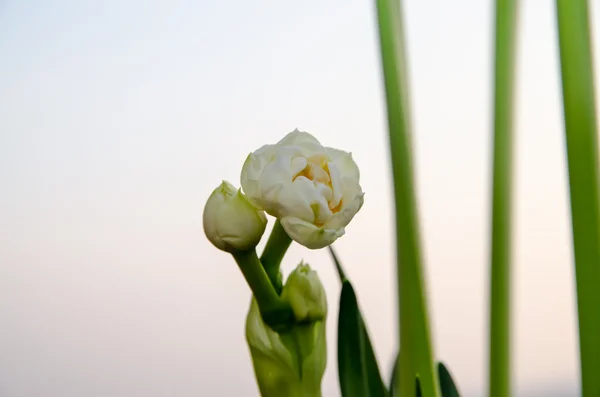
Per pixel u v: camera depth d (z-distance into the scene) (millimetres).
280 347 297
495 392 285
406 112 280
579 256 251
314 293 294
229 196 285
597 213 251
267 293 293
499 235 289
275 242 297
